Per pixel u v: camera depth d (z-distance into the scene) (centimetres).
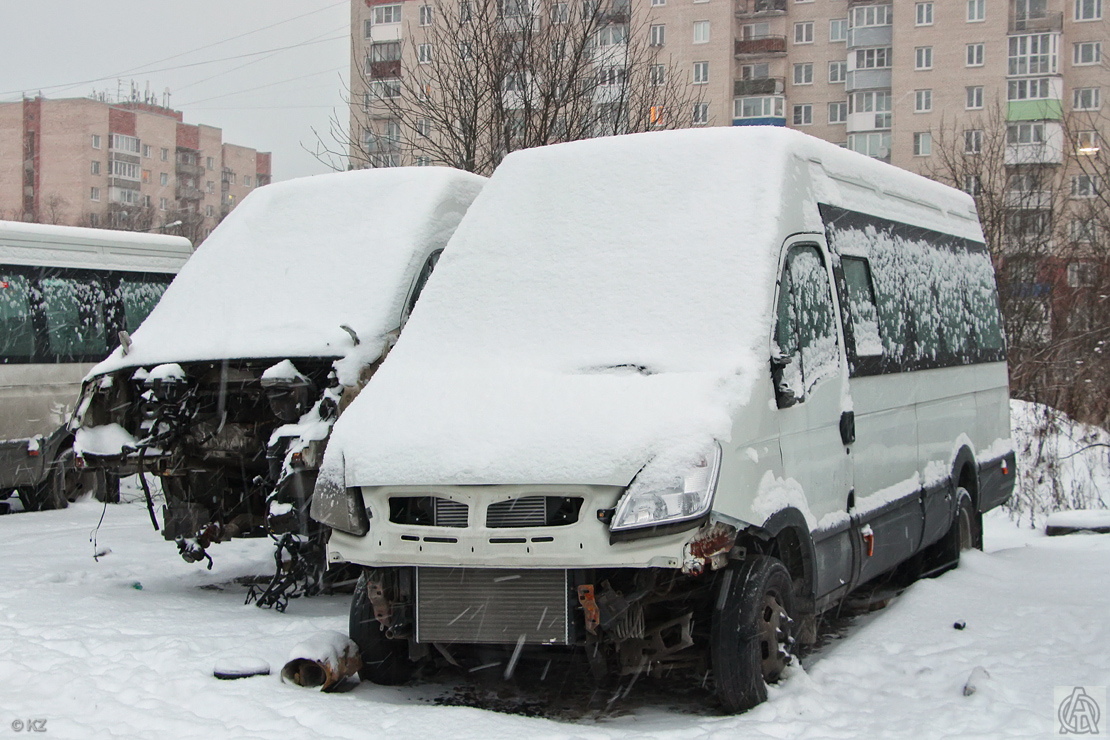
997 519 1431
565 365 591
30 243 1387
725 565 541
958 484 890
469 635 541
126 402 859
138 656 639
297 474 720
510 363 603
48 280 1394
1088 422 1733
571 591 530
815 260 661
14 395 1332
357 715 534
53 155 8419
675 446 519
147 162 8900
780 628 564
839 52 5909
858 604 823
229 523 841
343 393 736
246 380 823
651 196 653
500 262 661
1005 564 903
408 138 1788
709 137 671
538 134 1627
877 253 762
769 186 635
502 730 509
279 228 875
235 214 912
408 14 4772
